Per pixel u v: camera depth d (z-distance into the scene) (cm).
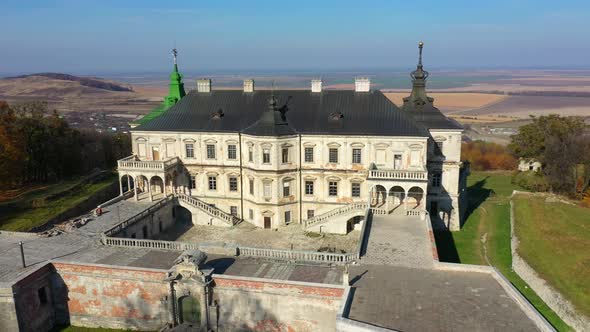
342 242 6662
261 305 4275
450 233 7225
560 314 4591
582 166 9975
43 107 10569
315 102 7481
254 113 7519
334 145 7006
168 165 7256
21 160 8675
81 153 11119
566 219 7012
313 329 4178
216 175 7569
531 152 11281
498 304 3806
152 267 4647
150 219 6712
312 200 7288
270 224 7275
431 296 3956
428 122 7138
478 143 15350
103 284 4638
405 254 4956
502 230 7338
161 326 4588
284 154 7056
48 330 4688
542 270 5294
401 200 7112
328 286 4028
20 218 7000
